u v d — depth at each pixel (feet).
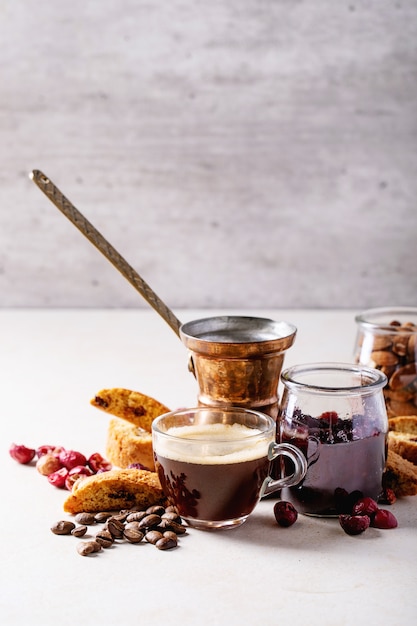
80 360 7.16
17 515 4.34
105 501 4.36
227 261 12.12
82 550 3.91
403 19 11.35
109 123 11.71
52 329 8.23
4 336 7.99
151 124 11.71
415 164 11.77
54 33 11.49
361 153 11.74
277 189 11.87
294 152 11.75
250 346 4.39
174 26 11.44
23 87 11.66
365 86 11.55
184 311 9.00
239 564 3.82
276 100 11.60
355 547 3.98
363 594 3.56
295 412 4.27
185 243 12.07
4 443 5.30
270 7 11.37
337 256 12.09
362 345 5.42
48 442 5.30
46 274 12.25
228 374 4.49
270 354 4.49
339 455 4.18
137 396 4.85
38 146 11.82
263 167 11.80
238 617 3.39
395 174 11.80
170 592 3.59
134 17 11.43
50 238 12.12
